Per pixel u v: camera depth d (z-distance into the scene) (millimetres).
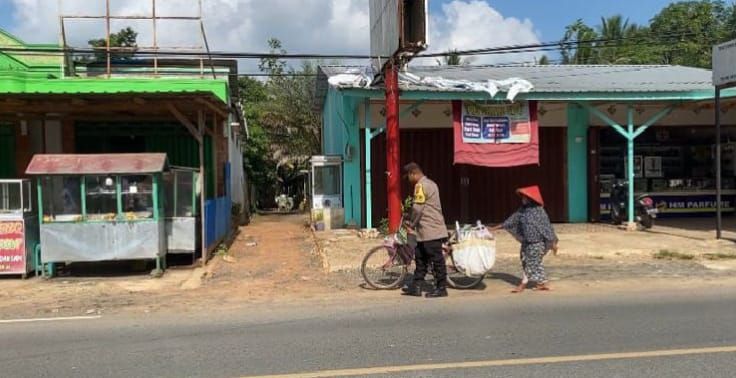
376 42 15359
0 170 15281
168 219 11477
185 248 11547
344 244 13961
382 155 17281
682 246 13211
